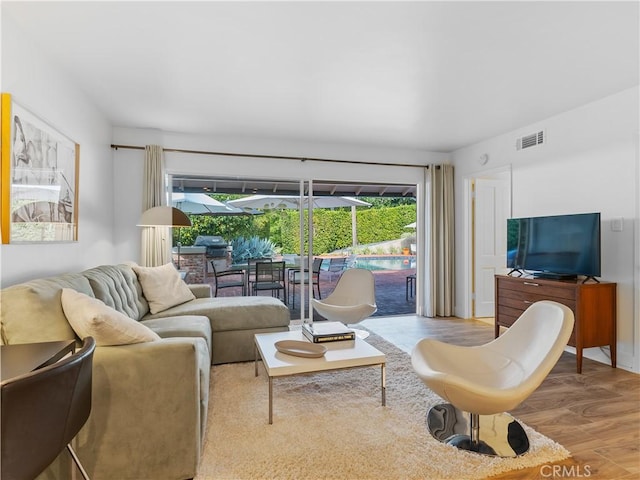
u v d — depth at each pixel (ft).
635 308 9.84
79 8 6.36
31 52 7.26
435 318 16.37
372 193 19.19
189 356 5.31
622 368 10.12
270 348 8.05
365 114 11.99
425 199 17.13
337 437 6.43
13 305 5.21
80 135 9.78
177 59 8.27
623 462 5.83
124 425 5.06
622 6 6.36
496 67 8.73
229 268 15.17
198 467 5.53
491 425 6.89
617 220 10.28
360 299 12.85
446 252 16.76
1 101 6.27
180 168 13.92
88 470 4.95
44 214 7.62
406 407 7.60
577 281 10.74
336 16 6.65
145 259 13.07
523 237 12.44
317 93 10.25
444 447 6.14
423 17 6.68
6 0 6.07
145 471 5.13
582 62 8.48
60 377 3.18
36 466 3.06
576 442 6.40
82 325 5.06
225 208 15.06
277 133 14.11
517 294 12.01
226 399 7.94
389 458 5.83
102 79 9.27
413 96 10.49
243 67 8.68
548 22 6.86
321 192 17.63
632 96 9.91
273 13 6.55
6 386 2.72
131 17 6.66
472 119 12.51
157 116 12.07
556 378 9.39
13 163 6.43
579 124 11.35
